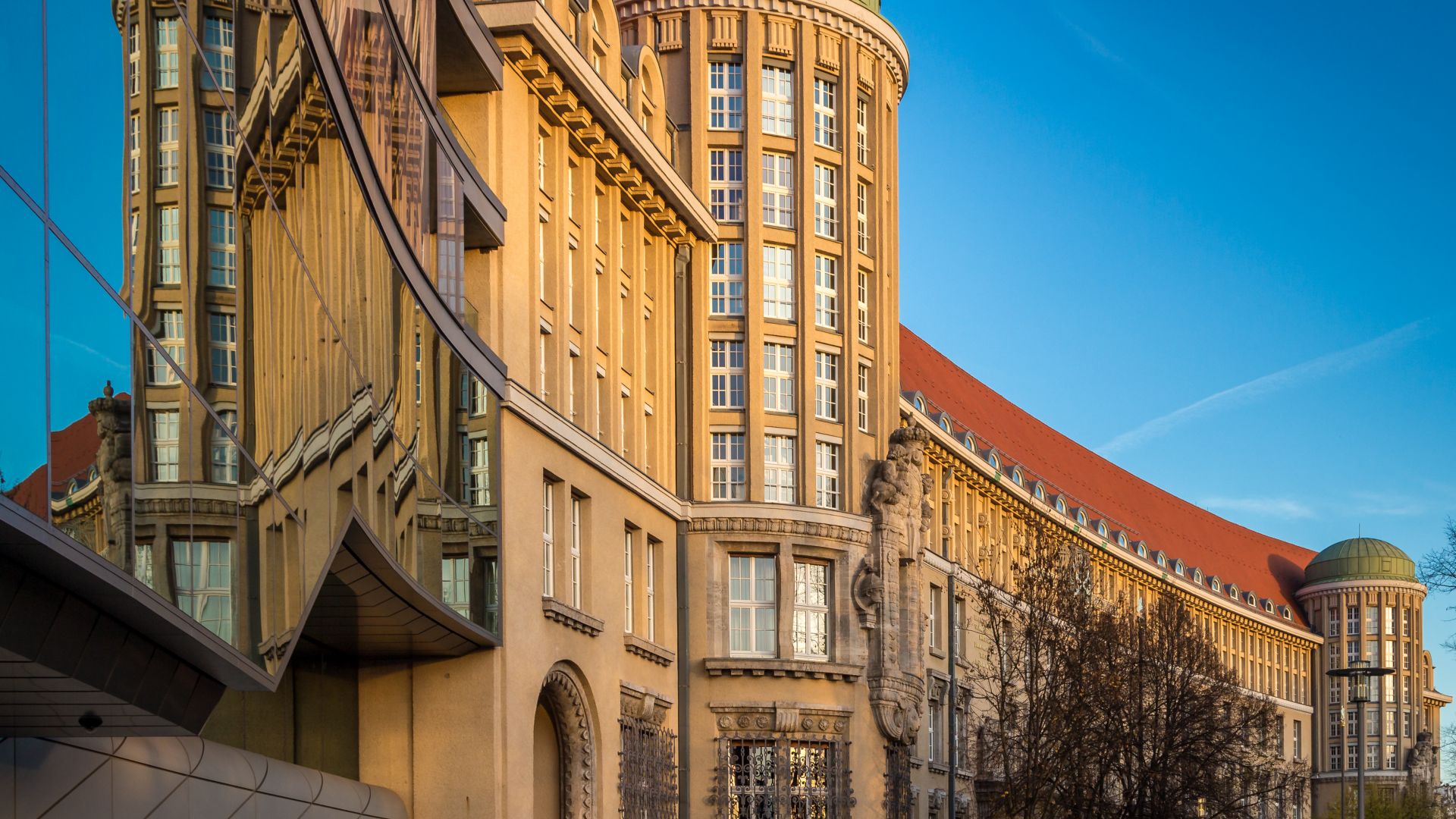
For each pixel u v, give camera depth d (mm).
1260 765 70000
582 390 43438
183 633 17625
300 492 22609
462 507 34875
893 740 54625
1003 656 59219
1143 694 57281
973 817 64688
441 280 34344
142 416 16375
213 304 18578
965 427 79125
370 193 28125
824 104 55812
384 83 29422
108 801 22312
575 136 43406
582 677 41875
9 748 19906
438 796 36781
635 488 46250
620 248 46531
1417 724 128250
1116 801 58719
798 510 52031
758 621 51812
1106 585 90250
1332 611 127562
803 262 54031
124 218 15914
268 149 20953
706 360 52219
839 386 54969
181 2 17578
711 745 49875
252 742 30906
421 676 37281
